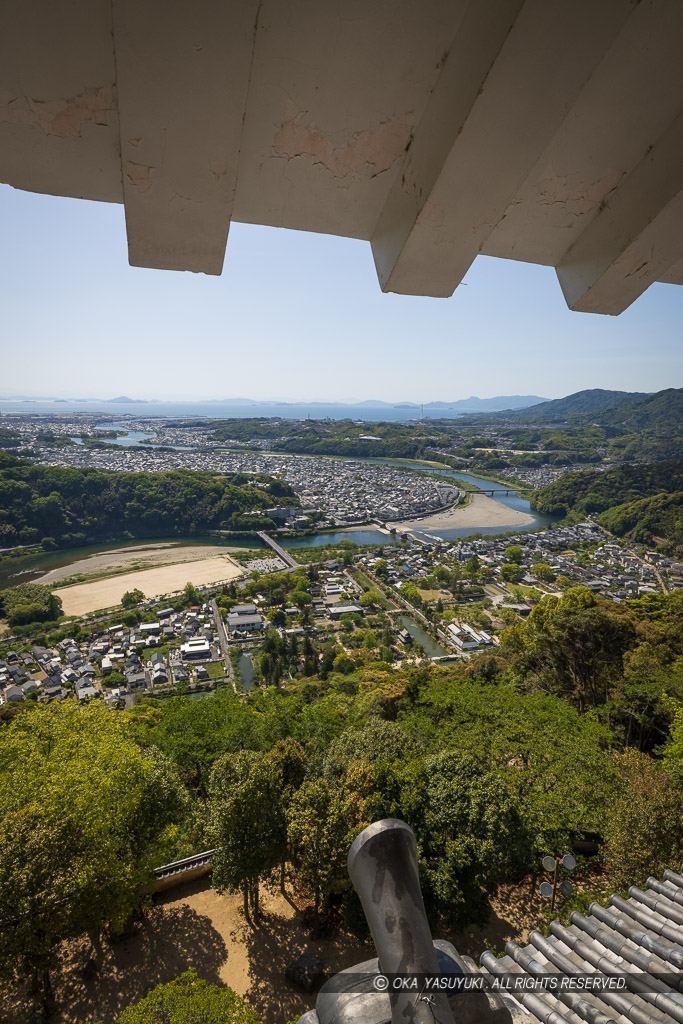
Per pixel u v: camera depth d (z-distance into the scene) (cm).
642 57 166
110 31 143
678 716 1290
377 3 150
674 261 209
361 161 186
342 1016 121
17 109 157
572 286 231
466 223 182
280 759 1368
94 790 924
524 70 150
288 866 1211
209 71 143
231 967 993
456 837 1019
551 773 1195
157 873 1138
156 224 175
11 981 930
